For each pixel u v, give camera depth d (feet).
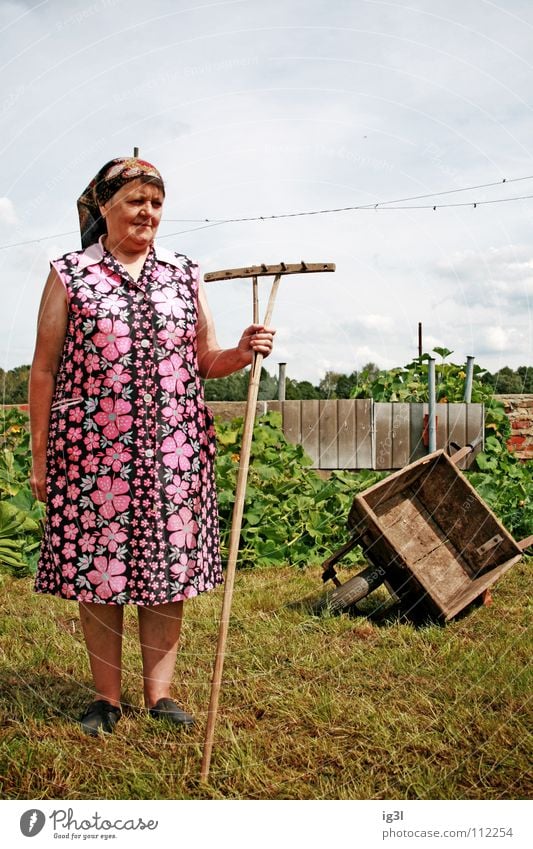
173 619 8.28
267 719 8.45
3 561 15.35
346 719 8.37
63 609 12.60
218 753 7.60
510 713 8.40
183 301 8.08
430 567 13.12
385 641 11.03
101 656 8.19
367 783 7.16
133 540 7.68
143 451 7.68
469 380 24.63
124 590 7.68
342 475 20.49
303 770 7.45
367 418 23.53
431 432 22.18
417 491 13.87
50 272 7.81
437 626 11.71
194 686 9.27
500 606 12.82
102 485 7.66
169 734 7.93
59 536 7.81
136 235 7.75
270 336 7.93
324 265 7.97
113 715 8.18
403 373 26.91
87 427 7.65
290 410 23.86
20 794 7.04
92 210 8.06
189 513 7.98
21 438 21.39
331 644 10.89
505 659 10.07
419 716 8.43
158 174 7.82
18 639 11.02
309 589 14.05
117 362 7.62
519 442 25.48
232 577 7.38
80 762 7.48
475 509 13.26
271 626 11.60
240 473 7.50
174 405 7.87
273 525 16.80
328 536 17.16
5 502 15.62
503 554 12.99
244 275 8.16
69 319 7.70
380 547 12.25
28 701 8.82
